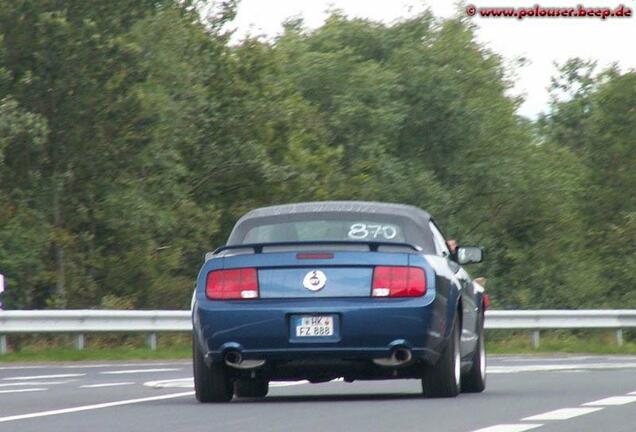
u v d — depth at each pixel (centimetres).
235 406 2541
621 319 7175
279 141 9875
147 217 8394
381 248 2648
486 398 2675
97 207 8325
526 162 13275
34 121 7481
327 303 2583
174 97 9106
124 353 6034
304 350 2580
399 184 12256
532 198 13300
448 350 2652
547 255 13450
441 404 2508
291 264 2608
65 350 6025
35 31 7956
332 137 12112
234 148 9506
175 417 2300
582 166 13938
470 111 12850
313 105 12112
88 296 8175
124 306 7719
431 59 12988
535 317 6969
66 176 8125
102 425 2166
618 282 12988
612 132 13500
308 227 2742
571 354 6456
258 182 9662
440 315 2614
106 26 8131
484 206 13325
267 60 9800
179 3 9338
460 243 12650
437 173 13062
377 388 3250
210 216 8888
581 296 13175
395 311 2578
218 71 9544
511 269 13588
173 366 4812
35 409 2552
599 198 13500
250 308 2594
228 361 2606
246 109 9575
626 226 12738
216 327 2602
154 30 8894
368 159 11988
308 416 2267
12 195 7919
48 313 5872
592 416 2220
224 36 9638
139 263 8412
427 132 13000
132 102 8144
